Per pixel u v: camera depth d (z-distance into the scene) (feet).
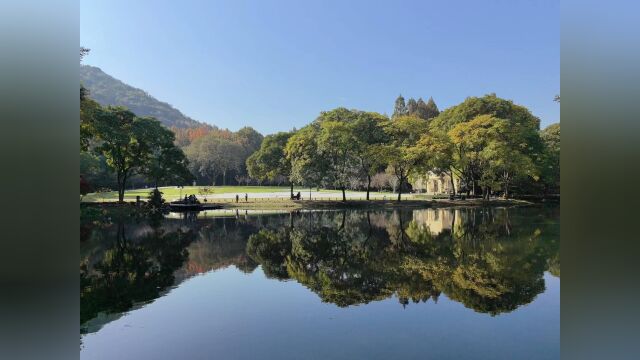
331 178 162.20
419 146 157.48
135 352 26.37
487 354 25.50
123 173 152.25
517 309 34.65
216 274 49.06
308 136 164.14
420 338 28.32
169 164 155.74
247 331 29.96
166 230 92.17
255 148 402.93
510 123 174.19
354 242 73.00
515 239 72.90
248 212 144.15
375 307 35.58
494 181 180.75
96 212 114.42
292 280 45.83
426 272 48.60
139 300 38.19
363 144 157.28
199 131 500.33
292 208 158.81
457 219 112.88
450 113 208.13
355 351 26.11
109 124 133.69
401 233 84.02
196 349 26.68
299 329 30.27
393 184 255.50
